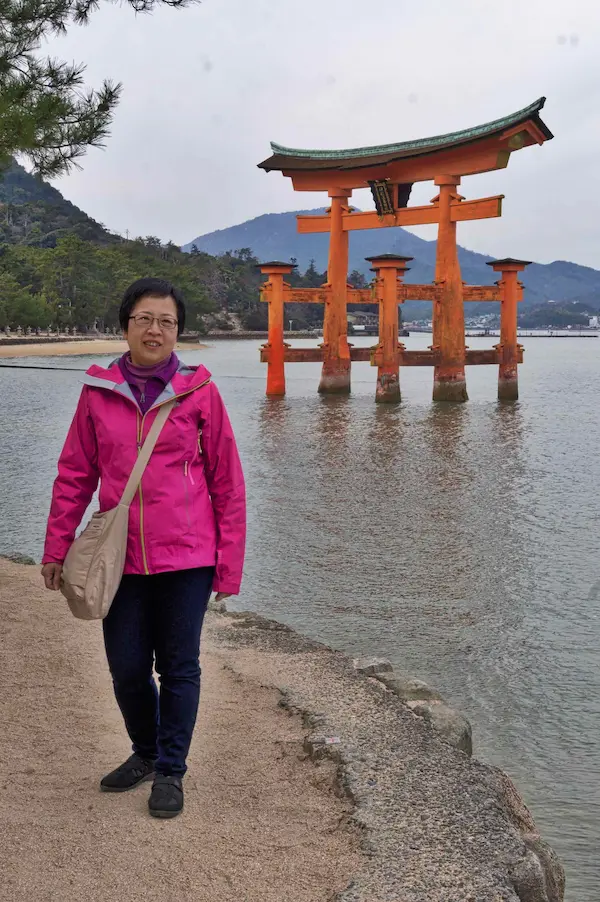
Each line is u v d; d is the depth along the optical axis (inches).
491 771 160.2
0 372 2305.6
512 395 1518.2
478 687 293.6
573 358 4141.2
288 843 132.3
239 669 214.4
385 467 778.2
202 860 126.6
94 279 5270.7
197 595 135.6
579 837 205.3
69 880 120.7
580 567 445.1
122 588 135.1
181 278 6397.6
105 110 309.0
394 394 1424.7
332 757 160.7
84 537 132.8
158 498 132.3
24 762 157.2
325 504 605.9
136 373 135.6
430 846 131.3
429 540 502.3
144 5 305.6
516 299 1509.6
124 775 146.7
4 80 305.4
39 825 135.0
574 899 180.2
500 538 507.8
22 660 210.5
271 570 434.6
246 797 147.3
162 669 138.3
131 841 131.0
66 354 3508.9
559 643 335.3
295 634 255.6
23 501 594.2
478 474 741.9
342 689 198.5
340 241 1540.4
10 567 318.0
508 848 131.7
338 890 120.0
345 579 419.8
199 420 135.9
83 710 181.0
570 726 264.8
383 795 146.4
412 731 174.1
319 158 1520.7
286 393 1673.2
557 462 814.5
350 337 7145.7
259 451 876.6
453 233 1425.9
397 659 319.9
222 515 138.6
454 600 389.1
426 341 7780.5
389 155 1437.0
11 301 4569.4
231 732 174.9
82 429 137.7
